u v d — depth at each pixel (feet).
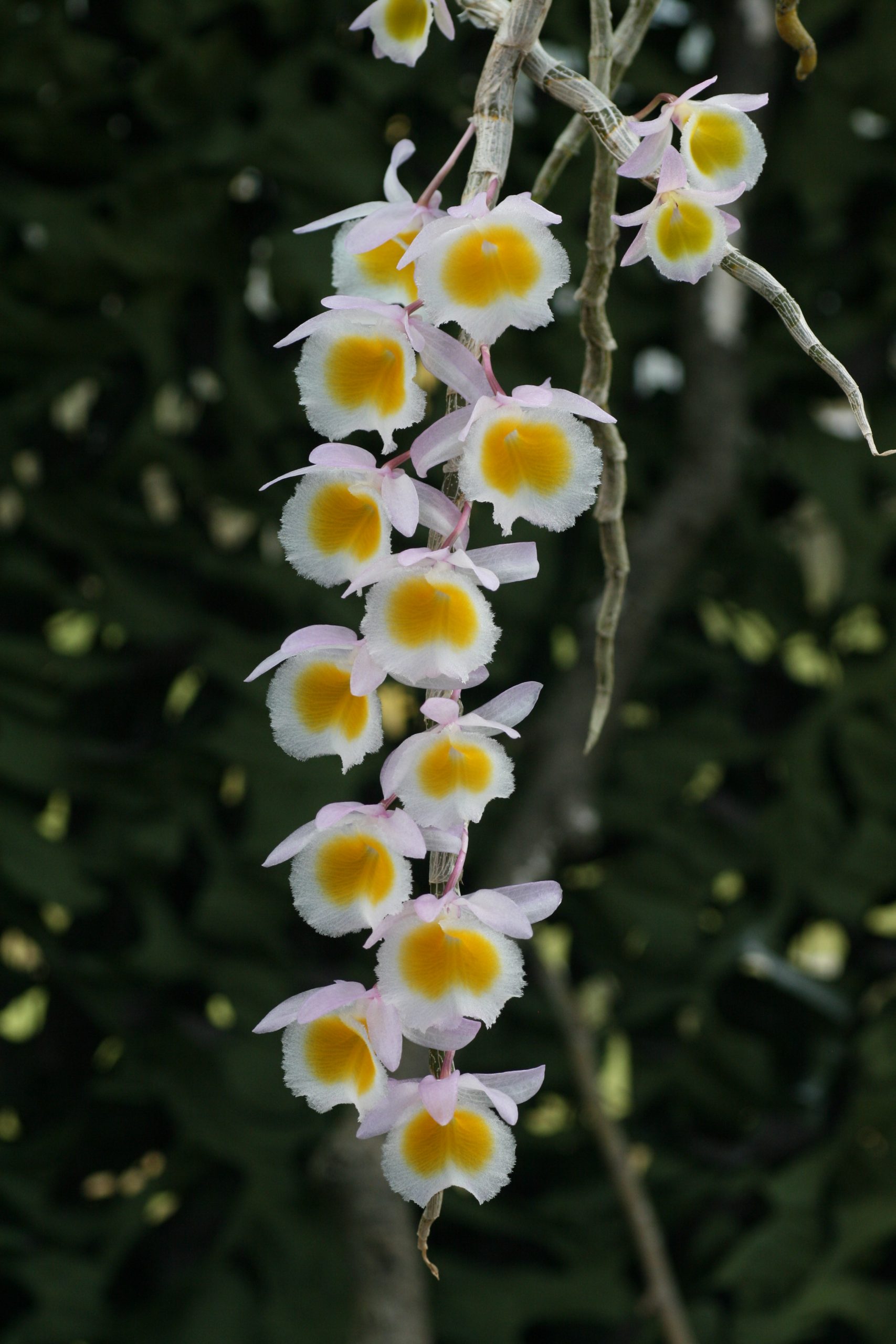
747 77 6.11
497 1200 6.45
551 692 6.54
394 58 3.18
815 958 8.32
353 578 3.00
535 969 6.01
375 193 6.07
